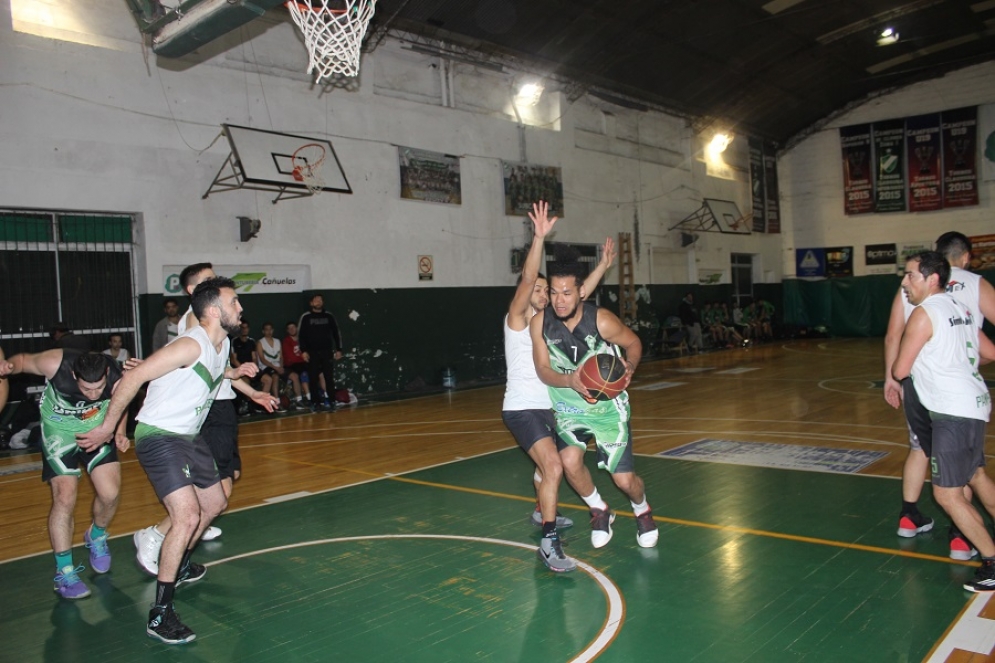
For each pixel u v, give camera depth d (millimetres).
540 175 18984
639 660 3436
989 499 4293
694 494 6457
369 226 15258
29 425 10414
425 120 16359
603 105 21188
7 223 11008
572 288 4160
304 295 14398
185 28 8523
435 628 3879
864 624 3736
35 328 11250
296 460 8742
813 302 27906
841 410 10812
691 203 24172
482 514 6078
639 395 13523
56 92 11188
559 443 4770
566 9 16453
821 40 21359
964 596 4035
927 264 4242
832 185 27438
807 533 5246
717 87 22578
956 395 4066
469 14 15680
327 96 14531
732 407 11586
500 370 18047
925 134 25469
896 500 6000
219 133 12961
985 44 23344
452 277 16922
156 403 4004
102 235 11945
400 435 10320
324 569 4863
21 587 4738
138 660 3637
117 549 5520
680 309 22781
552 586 4410
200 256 12727
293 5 8859
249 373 5227
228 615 4160
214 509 4520
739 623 3801
